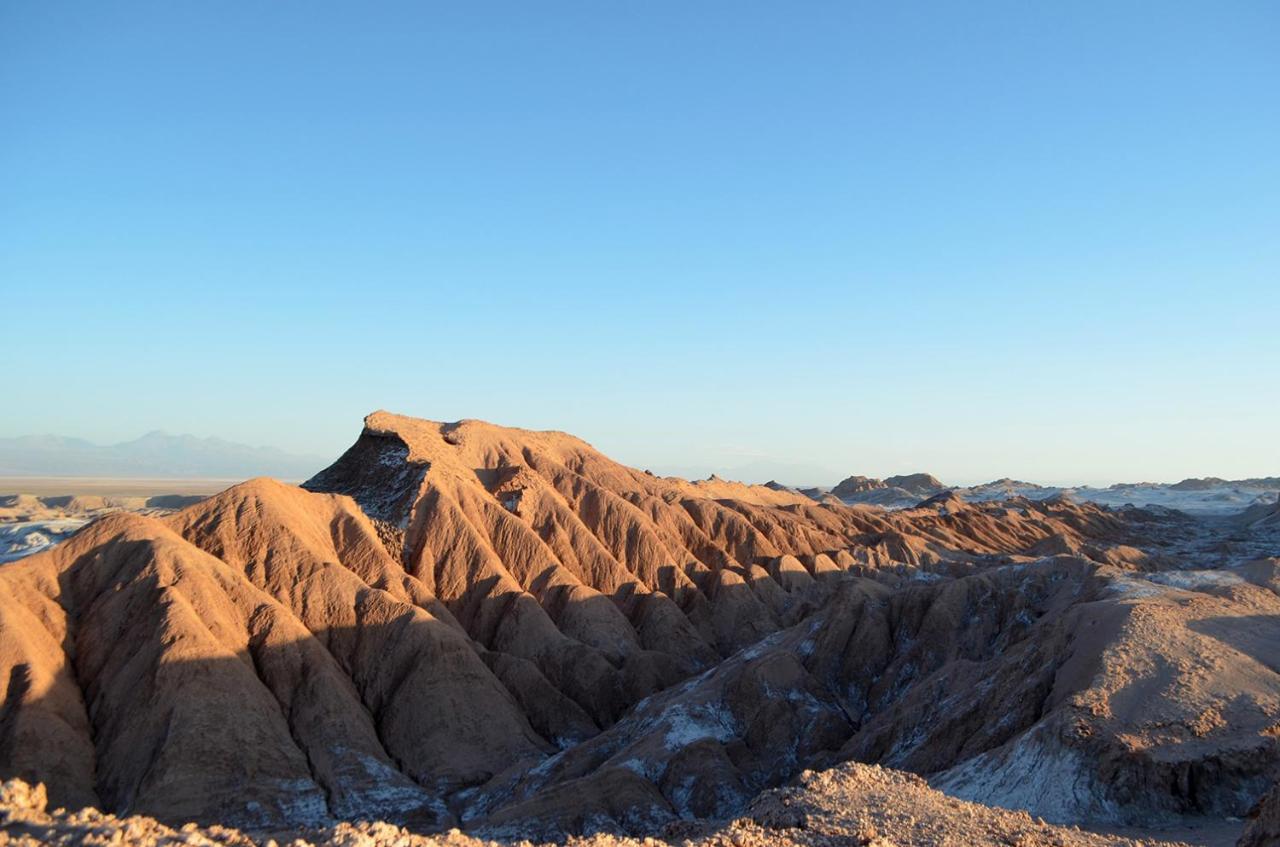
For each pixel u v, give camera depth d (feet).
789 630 273.75
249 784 188.03
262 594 237.04
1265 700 151.43
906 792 108.99
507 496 341.41
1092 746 145.79
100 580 226.99
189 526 256.32
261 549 254.47
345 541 282.97
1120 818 134.92
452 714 227.40
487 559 300.81
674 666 278.05
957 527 542.16
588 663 268.82
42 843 54.54
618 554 348.18
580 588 306.35
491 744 226.38
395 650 237.86
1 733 182.29
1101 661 168.25
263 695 208.95
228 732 193.98
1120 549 392.47
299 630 229.04
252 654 222.48
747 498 549.95
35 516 563.89
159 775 182.29
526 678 254.88
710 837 84.74
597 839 79.46
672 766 193.06
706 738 201.26
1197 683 157.58
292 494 286.25
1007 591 256.93
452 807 204.03
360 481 337.11
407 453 335.06
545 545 323.16
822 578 367.45
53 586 222.48
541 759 225.35
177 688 196.34
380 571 274.16
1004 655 208.95
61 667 204.03
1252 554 460.55
